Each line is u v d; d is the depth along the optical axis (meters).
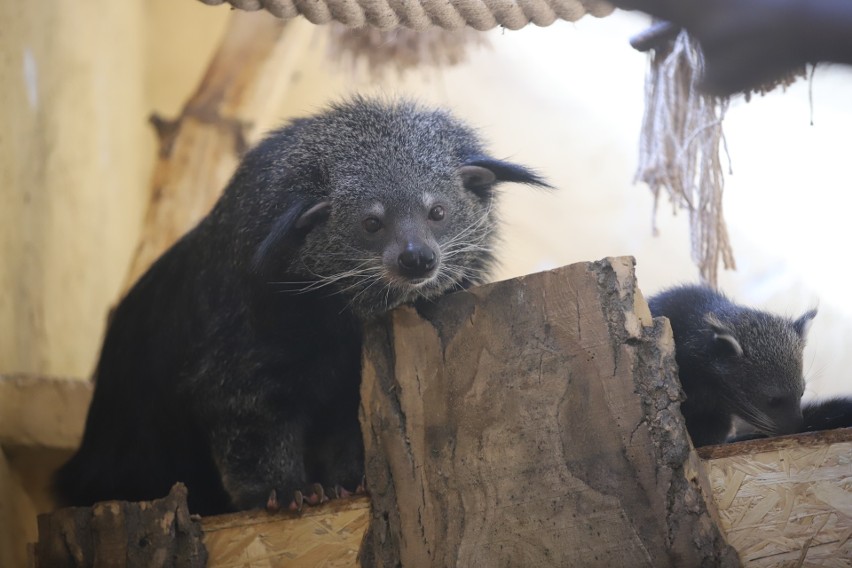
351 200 5.02
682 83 5.11
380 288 5.01
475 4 4.40
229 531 4.21
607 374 3.86
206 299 5.23
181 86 11.52
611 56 13.35
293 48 9.08
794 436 3.78
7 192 6.62
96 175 9.04
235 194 5.21
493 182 5.36
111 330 5.98
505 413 3.97
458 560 3.88
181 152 8.68
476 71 12.96
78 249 8.31
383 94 6.81
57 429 6.45
